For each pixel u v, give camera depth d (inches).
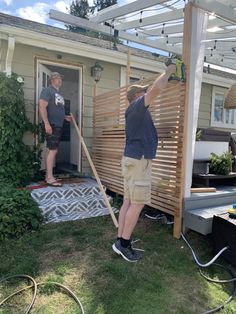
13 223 127.0
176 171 130.6
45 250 114.9
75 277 96.4
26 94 203.0
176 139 129.7
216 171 170.7
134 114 101.6
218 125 314.2
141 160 102.7
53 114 173.9
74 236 128.9
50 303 83.1
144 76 254.4
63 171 238.8
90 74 228.5
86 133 230.4
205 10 126.1
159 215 154.1
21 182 182.5
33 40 191.5
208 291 92.5
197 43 125.7
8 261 104.6
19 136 185.2
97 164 213.3
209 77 286.2
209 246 123.1
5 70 188.5
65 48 203.9
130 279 95.4
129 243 108.3
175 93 129.3
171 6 152.3
